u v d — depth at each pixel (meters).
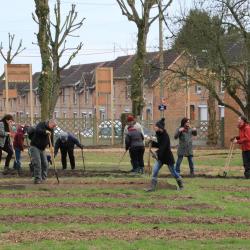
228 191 20.61
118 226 14.08
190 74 35.97
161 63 43.66
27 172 26.77
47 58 40.03
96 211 16.12
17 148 26.58
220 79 34.78
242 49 34.97
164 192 20.05
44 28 39.56
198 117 76.56
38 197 18.72
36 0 39.22
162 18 40.50
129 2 43.88
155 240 12.59
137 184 21.42
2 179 23.23
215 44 34.66
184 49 35.78
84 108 95.94
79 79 99.00
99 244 12.16
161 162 20.39
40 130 21.45
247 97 34.94
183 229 13.80
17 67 49.53
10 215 15.45
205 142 56.94
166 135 20.39
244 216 15.62
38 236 12.94
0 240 12.55
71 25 48.75
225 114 53.53
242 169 29.81
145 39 44.72
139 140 26.28
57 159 35.81
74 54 55.50
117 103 87.81
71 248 11.77
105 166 31.17
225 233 13.39
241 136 25.25
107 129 56.16
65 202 17.64
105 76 55.41
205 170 29.42
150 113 78.44
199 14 35.19
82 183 21.58
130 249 11.70
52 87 42.91
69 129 55.34
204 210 16.48
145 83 57.78
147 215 15.59
